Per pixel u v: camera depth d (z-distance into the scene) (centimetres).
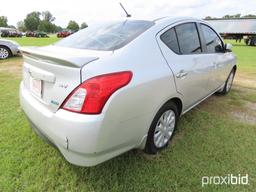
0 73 592
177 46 246
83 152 162
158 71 205
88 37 240
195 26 290
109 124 165
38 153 235
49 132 176
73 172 211
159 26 232
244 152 249
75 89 161
